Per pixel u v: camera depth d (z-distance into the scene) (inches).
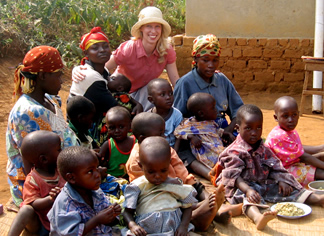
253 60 341.1
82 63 182.4
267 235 124.8
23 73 132.9
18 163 134.6
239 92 350.0
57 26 399.9
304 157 155.3
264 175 144.7
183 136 163.8
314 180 157.2
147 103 203.9
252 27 337.7
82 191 115.0
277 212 127.7
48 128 133.7
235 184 139.2
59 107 147.9
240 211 135.7
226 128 177.9
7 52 353.1
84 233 109.0
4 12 383.2
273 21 334.0
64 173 110.7
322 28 302.8
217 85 184.4
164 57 203.3
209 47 173.5
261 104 327.6
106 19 415.2
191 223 124.5
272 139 155.6
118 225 127.0
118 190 137.1
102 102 170.9
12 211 137.6
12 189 137.2
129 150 147.8
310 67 297.1
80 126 155.3
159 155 110.8
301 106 306.5
